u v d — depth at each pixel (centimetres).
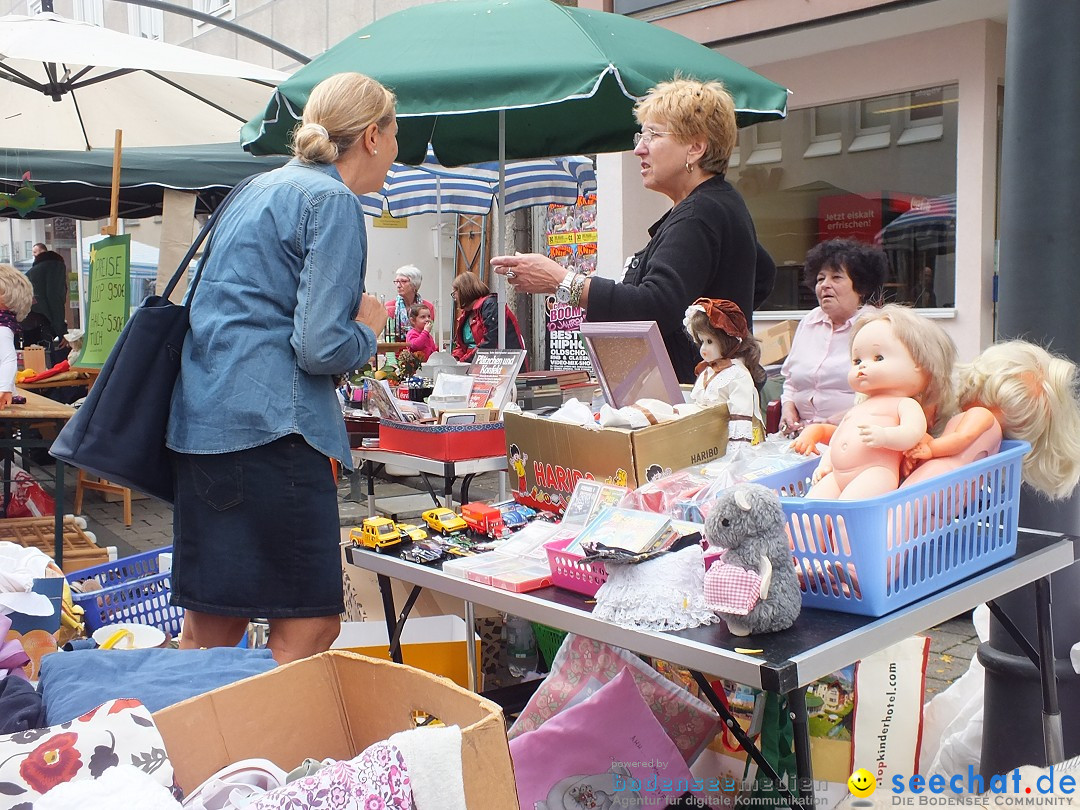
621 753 201
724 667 148
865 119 600
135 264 1061
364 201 841
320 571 246
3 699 153
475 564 209
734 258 291
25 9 1938
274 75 555
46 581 245
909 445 178
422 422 369
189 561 247
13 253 1694
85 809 107
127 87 643
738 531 154
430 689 136
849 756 214
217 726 139
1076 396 227
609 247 685
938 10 513
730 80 346
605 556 173
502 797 122
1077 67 230
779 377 432
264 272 240
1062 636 241
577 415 249
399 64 317
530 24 329
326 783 114
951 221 564
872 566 161
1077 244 233
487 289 771
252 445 237
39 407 496
